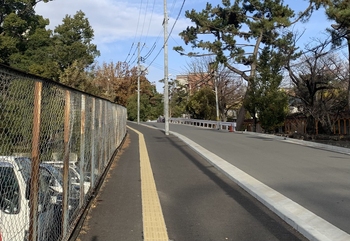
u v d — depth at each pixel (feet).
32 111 12.80
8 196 12.78
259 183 30.12
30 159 12.87
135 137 81.87
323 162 42.06
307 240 18.42
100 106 31.50
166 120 88.28
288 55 99.86
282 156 47.06
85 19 93.30
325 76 94.84
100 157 31.04
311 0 94.68
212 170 38.34
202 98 165.68
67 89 17.79
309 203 24.12
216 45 104.17
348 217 21.12
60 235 16.89
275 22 100.42
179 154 50.98
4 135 10.93
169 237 18.83
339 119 100.68
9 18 69.36
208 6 108.88
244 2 109.29
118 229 20.03
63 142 17.35
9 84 10.90
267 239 18.54
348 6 69.21
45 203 15.07
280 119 95.35
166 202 25.52
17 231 12.67
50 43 83.61
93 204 24.84
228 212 23.16
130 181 32.65
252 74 108.17
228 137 77.41
